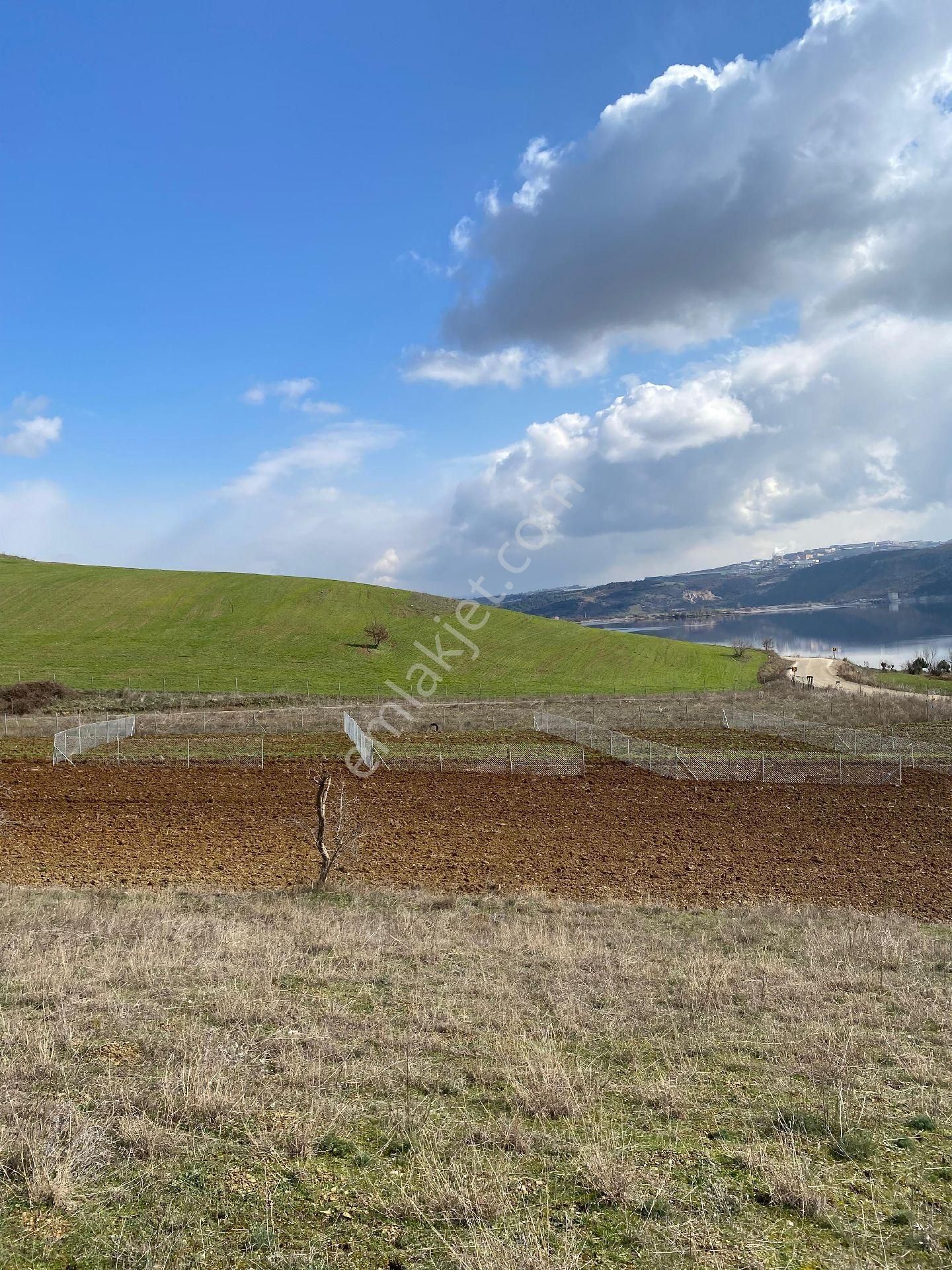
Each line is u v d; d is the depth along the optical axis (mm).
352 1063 6559
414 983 8930
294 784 28875
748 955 10586
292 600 100375
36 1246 4102
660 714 48656
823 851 19500
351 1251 4078
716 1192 4664
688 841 20672
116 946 10141
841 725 44062
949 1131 5516
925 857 18812
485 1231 4211
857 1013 8031
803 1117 5641
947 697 58344
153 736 41250
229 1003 7883
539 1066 6445
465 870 17719
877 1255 4117
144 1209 4438
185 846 19906
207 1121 5457
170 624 91250
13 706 53438
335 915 12945
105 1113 5551
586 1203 4547
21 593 99938
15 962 9117
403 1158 5051
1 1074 6133
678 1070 6562
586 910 13938
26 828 21938
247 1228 4258
